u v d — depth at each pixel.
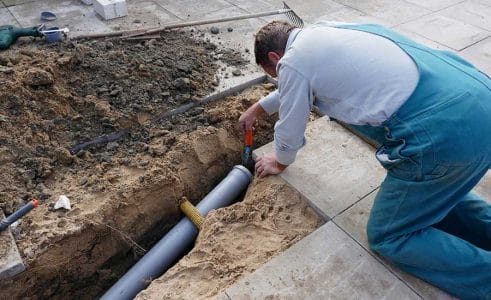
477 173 1.81
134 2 4.79
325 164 2.71
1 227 2.19
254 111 2.55
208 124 3.08
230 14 4.57
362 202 2.46
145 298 2.06
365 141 2.89
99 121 2.93
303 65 1.77
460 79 1.72
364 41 1.76
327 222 2.35
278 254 2.20
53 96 2.94
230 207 2.51
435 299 2.00
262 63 2.04
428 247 1.92
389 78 1.70
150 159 2.77
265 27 1.96
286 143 2.08
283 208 2.49
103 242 2.46
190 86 3.27
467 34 4.37
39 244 2.21
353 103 1.76
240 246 2.29
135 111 3.00
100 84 3.15
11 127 2.71
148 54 3.55
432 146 1.65
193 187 2.88
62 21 4.26
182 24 4.06
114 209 2.47
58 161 2.70
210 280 2.13
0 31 3.61
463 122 1.64
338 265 2.13
